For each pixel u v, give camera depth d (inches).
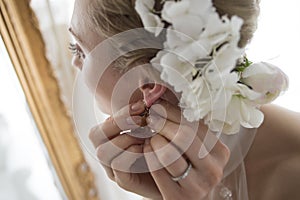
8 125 33.2
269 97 16.1
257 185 19.5
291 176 19.1
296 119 20.3
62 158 35.2
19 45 30.3
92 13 15.7
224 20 13.7
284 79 15.9
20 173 34.8
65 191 36.8
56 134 34.1
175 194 16.3
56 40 31.2
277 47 30.3
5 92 32.2
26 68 31.1
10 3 28.8
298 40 30.0
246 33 15.5
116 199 37.4
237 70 15.9
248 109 15.9
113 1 14.8
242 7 15.1
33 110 32.9
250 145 18.6
